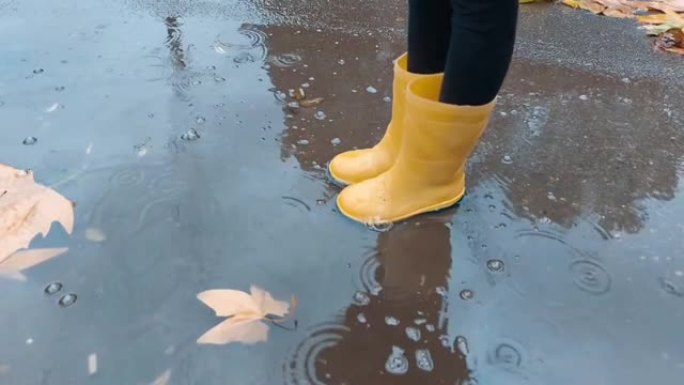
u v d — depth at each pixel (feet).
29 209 4.03
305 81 5.35
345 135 4.77
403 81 4.06
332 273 3.75
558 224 4.12
